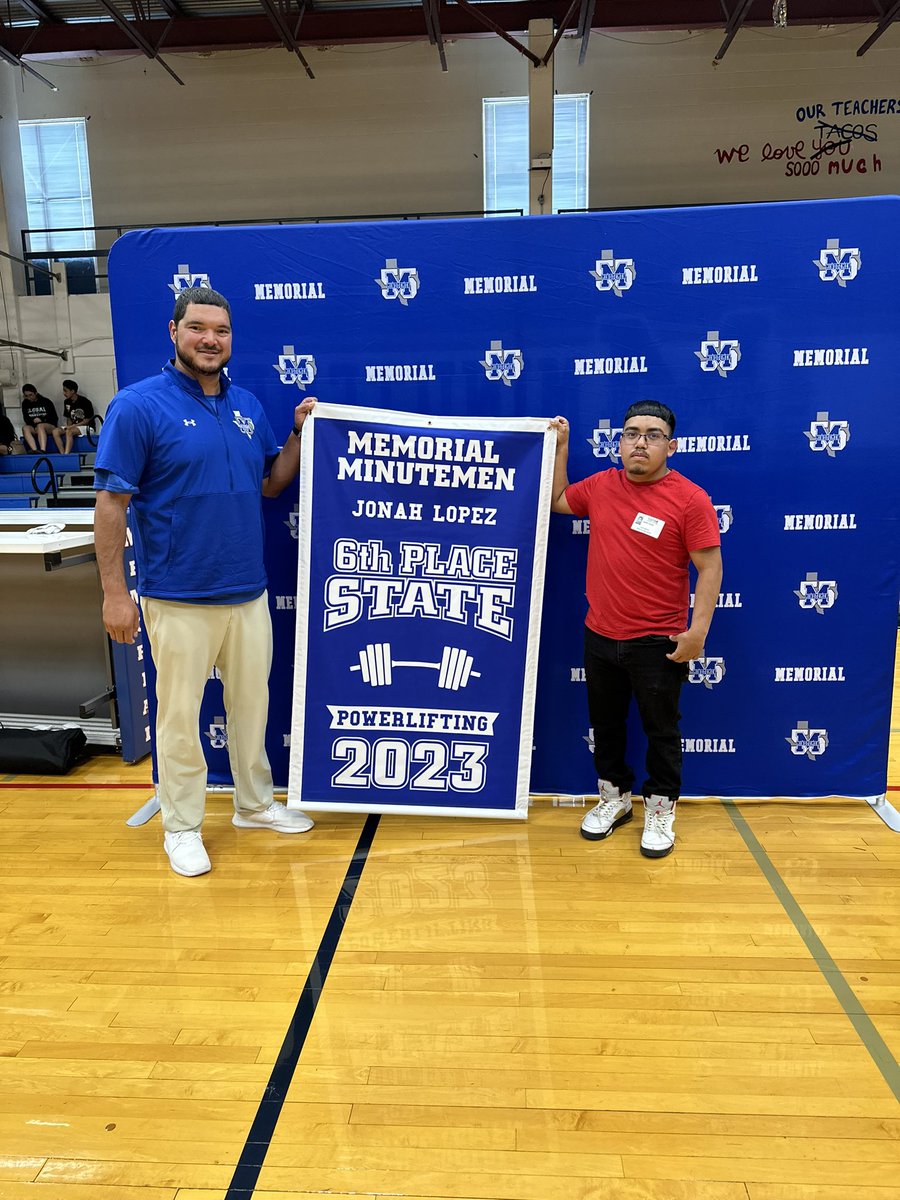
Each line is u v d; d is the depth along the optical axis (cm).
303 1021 170
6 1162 137
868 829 254
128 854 246
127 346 258
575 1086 151
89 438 912
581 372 251
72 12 836
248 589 232
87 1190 131
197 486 217
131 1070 157
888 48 830
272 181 917
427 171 902
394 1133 141
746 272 242
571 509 246
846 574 257
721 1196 128
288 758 280
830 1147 138
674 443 230
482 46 868
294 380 258
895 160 859
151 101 910
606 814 254
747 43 842
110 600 215
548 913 209
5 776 308
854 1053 159
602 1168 134
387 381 256
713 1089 150
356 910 212
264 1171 134
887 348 244
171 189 929
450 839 253
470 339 252
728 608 261
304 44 831
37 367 952
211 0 808
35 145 933
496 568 252
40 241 952
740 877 226
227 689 245
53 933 204
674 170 877
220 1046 163
